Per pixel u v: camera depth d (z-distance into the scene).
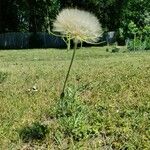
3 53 36.44
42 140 7.29
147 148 6.65
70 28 5.98
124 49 37.34
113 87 11.39
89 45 51.75
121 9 58.84
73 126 7.46
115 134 7.44
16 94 11.25
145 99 9.62
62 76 14.73
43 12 61.56
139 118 8.08
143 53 29.73
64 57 28.48
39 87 12.33
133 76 13.41
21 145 7.20
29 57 29.41
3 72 16.09
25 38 55.00
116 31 57.34
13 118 8.57
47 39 54.88
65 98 7.97
